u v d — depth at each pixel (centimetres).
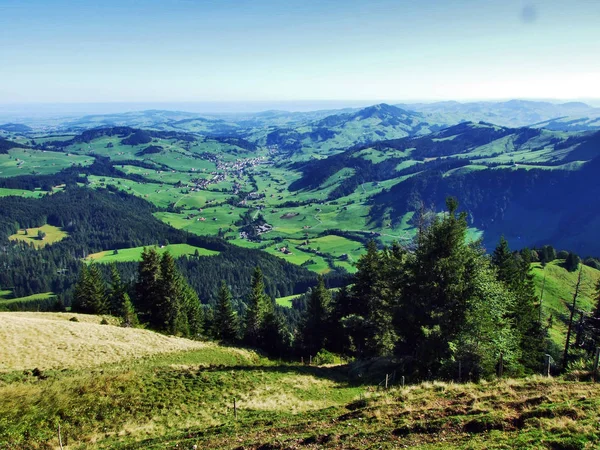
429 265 3809
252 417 2727
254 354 5853
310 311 6988
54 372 3588
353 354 6500
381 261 5756
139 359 4356
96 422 2661
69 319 6172
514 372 3638
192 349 5212
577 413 1609
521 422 1645
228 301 7656
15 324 4581
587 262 13875
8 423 2514
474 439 1565
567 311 8794
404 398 2288
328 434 1869
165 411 2864
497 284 3762
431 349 3581
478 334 3425
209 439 2170
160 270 7256
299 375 4019
